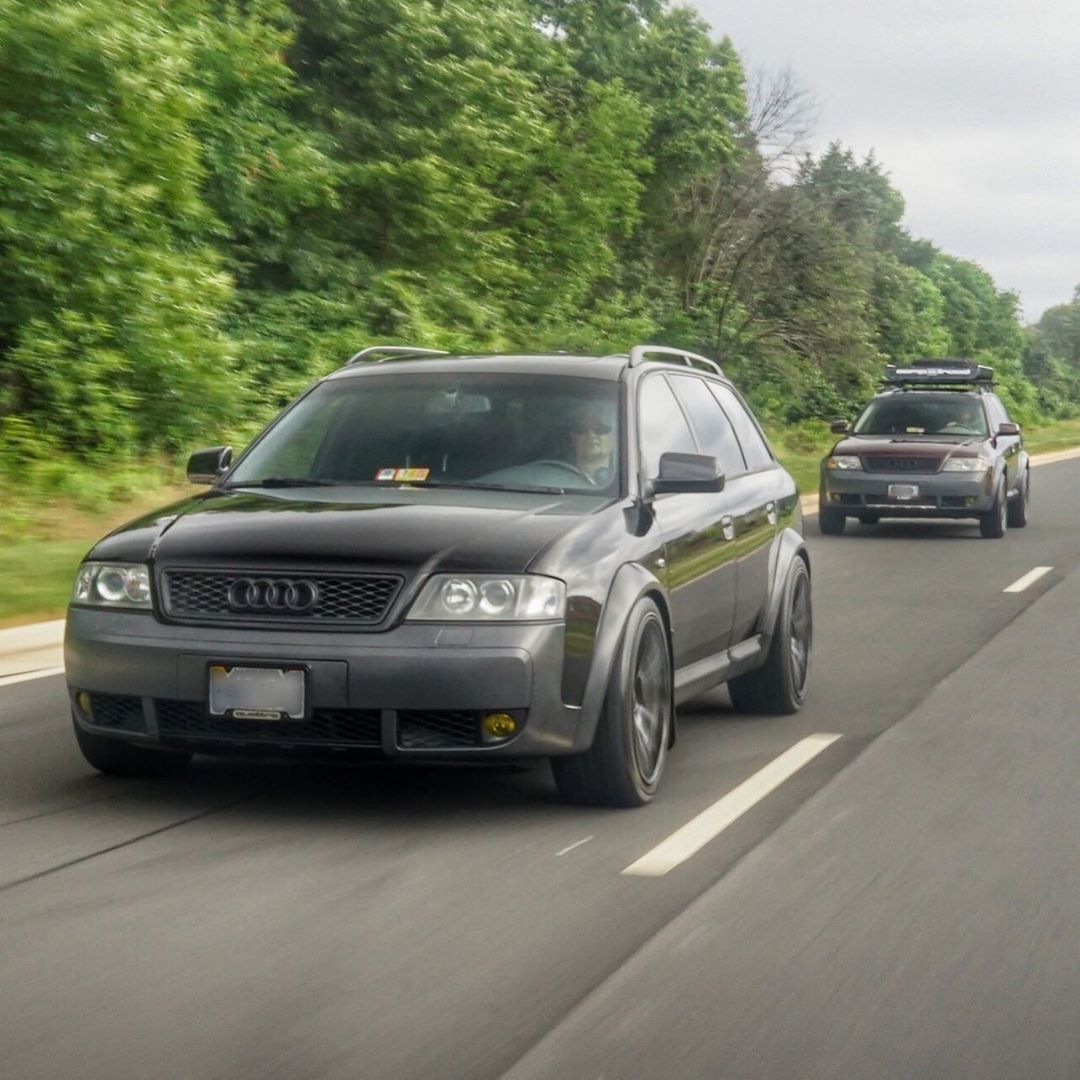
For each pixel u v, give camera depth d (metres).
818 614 18.33
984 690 13.38
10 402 26.61
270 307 35.81
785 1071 5.36
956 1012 5.93
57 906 7.18
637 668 9.20
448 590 8.45
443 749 8.45
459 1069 5.33
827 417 66.88
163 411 28.03
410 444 10.10
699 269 61.56
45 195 26.56
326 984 6.16
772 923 7.01
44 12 26.06
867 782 9.89
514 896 7.39
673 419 11.01
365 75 40.31
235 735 8.52
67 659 8.99
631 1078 5.28
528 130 42.41
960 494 28.33
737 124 61.56
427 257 41.09
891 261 83.81
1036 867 7.97
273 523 8.88
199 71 33.28
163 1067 5.32
